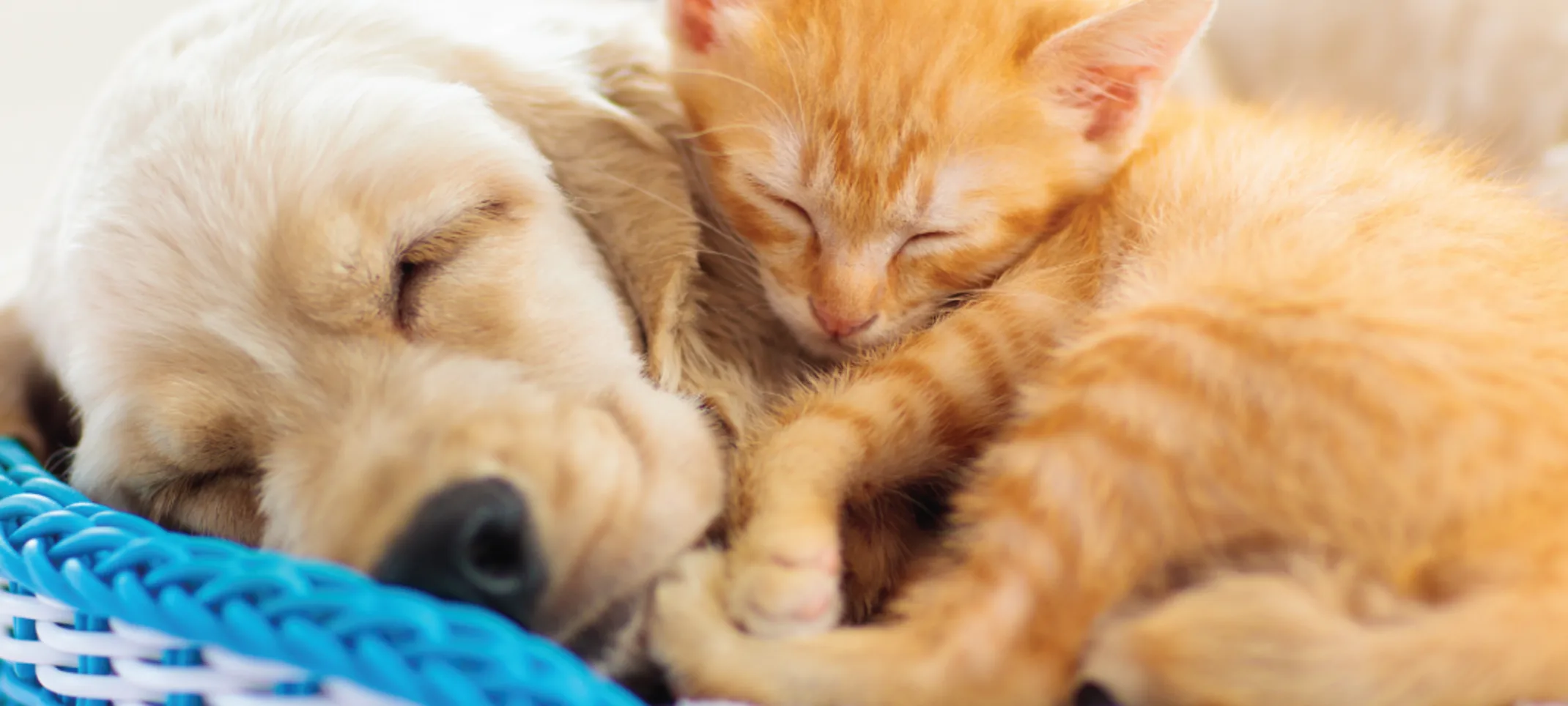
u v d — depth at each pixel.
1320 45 0.47
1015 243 0.32
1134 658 0.24
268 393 0.26
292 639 0.22
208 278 0.26
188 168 0.27
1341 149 0.31
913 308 0.32
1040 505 0.25
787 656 0.25
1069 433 0.26
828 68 0.31
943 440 0.30
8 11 0.43
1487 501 0.24
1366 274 0.26
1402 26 0.45
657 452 0.27
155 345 0.26
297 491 0.26
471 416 0.26
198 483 0.28
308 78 0.28
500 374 0.27
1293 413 0.25
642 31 0.33
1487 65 0.43
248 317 0.26
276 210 0.26
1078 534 0.25
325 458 0.26
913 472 0.30
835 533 0.27
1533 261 0.28
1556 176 0.38
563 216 0.29
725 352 0.32
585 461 0.26
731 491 0.28
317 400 0.26
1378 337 0.25
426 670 0.22
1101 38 0.31
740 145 0.31
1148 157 0.32
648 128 0.31
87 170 0.28
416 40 0.29
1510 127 0.43
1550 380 0.25
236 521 0.27
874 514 0.30
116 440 0.27
